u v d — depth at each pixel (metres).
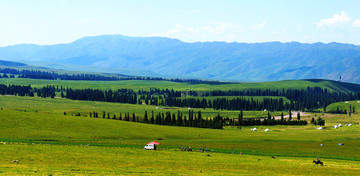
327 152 131.38
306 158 114.31
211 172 76.50
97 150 103.06
